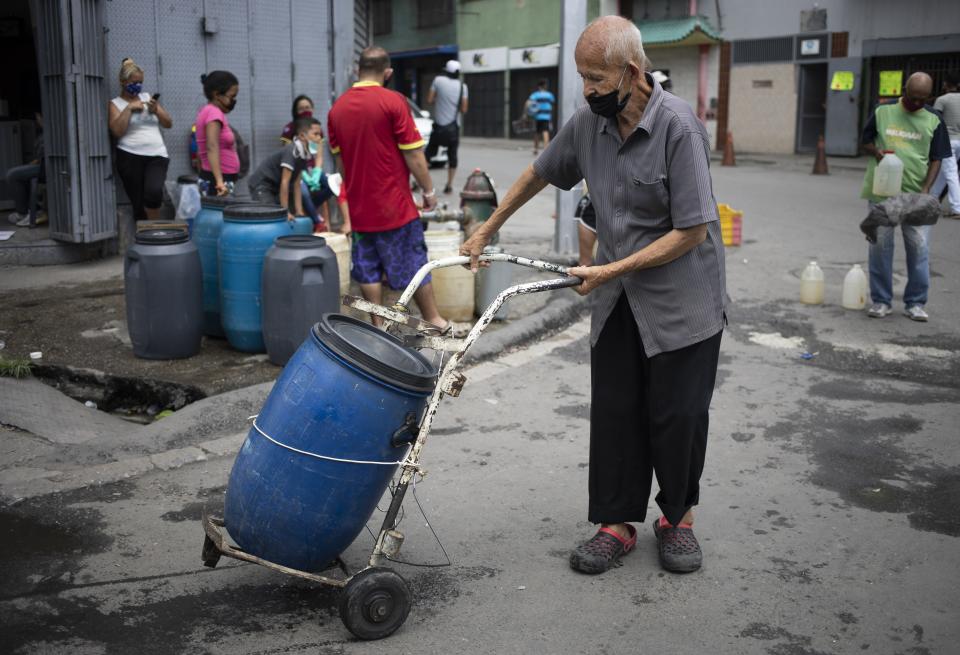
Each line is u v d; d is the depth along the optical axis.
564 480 4.31
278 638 3.02
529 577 3.44
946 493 4.16
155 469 4.30
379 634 2.99
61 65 8.20
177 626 3.07
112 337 6.28
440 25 35.88
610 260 3.33
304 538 3.00
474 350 6.13
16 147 11.00
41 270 8.45
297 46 10.24
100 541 3.64
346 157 5.87
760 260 9.65
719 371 5.98
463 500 4.09
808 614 3.18
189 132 9.50
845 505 4.04
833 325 7.07
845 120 24.69
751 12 26.20
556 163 3.44
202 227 6.20
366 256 6.04
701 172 3.05
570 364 6.11
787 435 4.87
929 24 22.83
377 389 2.90
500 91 33.97
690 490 3.48
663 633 3.07
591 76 3.02
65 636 3.00
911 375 5.89
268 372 5.57
